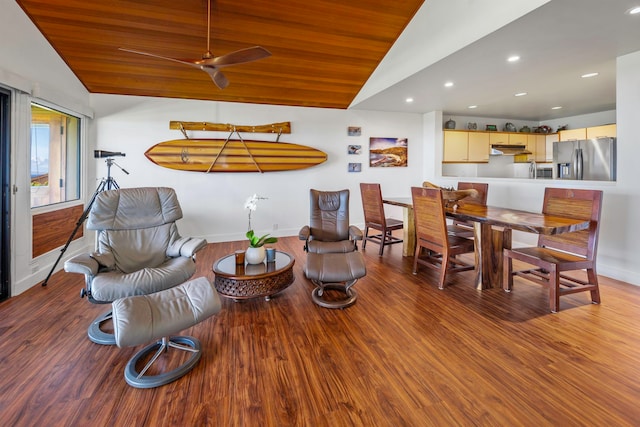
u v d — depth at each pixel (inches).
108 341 83.7
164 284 87.3
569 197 112.1
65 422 57.7
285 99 203.9
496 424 57.3
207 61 103.9
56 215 143.8
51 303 109.1
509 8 98.7
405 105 216.5
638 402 62.0
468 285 126.9
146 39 141.9
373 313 102.4
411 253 170.4
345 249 124.8
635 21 97.7
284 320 98.0
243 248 186.4
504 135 254.7
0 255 112.3
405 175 246.4
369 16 142.3
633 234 123.1
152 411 60.6
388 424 57.6
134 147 182.5
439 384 68.2
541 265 104.2
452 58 128.0
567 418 58.4
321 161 217.0
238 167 199.6
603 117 236.2
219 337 88.0
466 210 130.1
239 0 126.6
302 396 64.8
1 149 111.7
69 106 146.3
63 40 137.7
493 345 82.9
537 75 150.3
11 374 71.1
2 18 107.0
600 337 85.7
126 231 107.2
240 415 59.7
